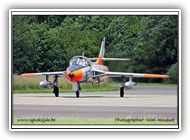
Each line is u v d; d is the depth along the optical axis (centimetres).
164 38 18100
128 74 10638
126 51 17688
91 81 10438
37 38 17025
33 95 11112
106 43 19175
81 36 18600
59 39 17862
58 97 10381
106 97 10538
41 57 17062
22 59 16638
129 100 9644
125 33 19312
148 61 17200
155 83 18112
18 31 16588
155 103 8956
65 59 17688
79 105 8444
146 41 18138
